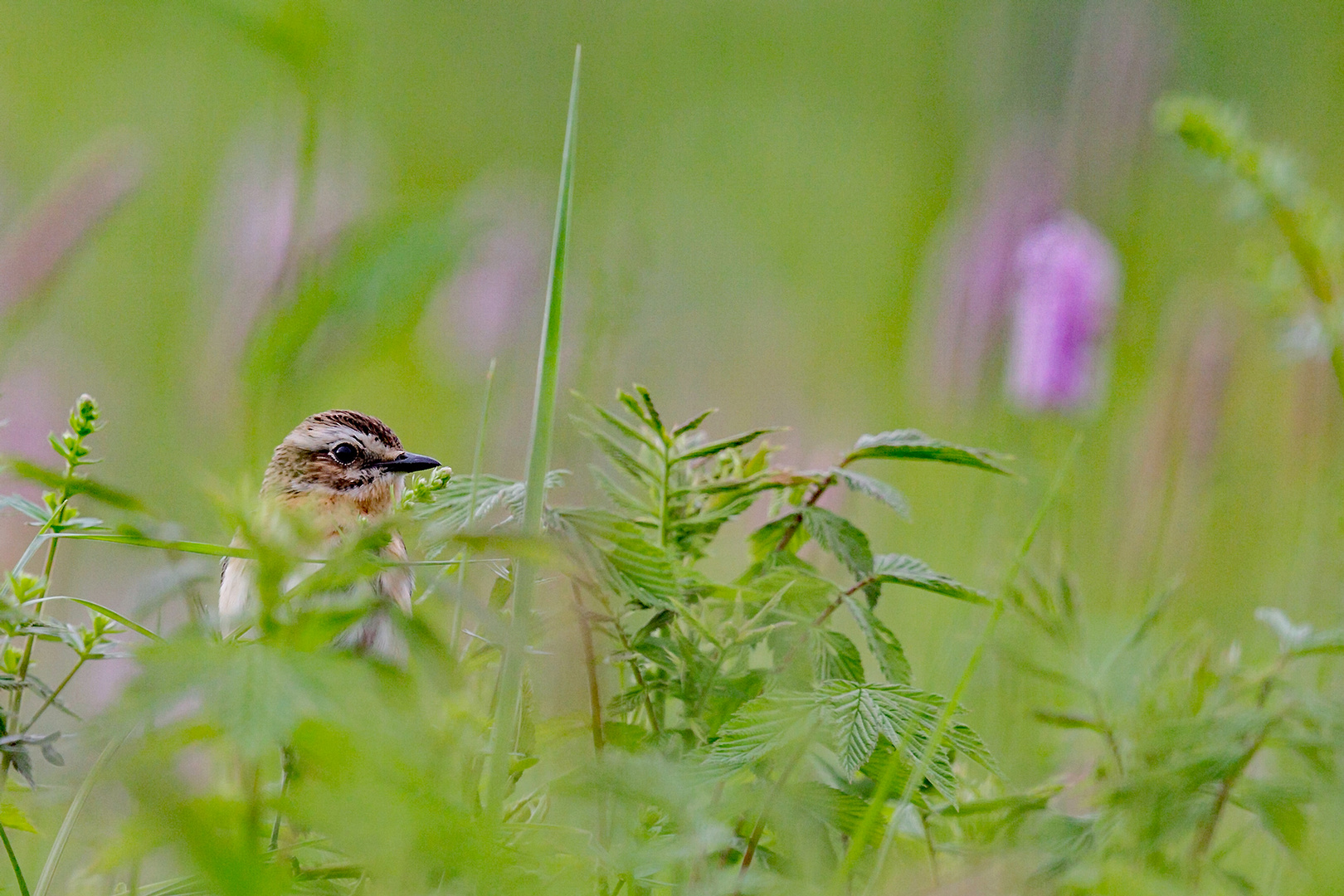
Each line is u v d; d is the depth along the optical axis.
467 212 4.95
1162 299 5.35
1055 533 5.12
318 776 3.66
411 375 5.34
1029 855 4.95
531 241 5.34
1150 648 5.02
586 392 5.07
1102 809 4.98
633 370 5.30
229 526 3.97
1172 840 4.97
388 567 3.99
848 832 4.96
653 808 4.95
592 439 5.01
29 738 4.95
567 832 4.95
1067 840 4.97
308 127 4.98
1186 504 5.14
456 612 4.97
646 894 4.95
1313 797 4.97
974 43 5.43
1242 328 5.15
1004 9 5.36
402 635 3.87
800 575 5.00
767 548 5.02
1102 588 5.14
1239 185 5.03
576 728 4.98
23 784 4.97
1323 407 5.15
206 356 5.18
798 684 4.98
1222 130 5.03
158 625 4.97
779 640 4.99
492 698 4.98
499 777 4.80
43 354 5.32
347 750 3.46
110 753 3.57
